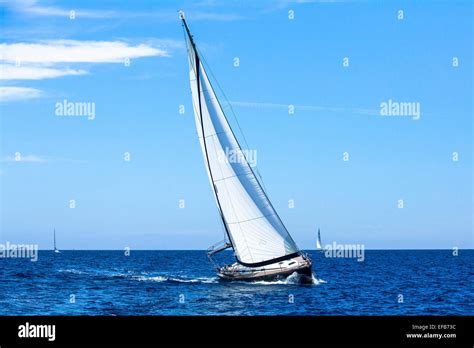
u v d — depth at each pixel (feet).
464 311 183.83
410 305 195.62
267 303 193.26
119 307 185.78
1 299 208.03
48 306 190.60
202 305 188.55
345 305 192.65
